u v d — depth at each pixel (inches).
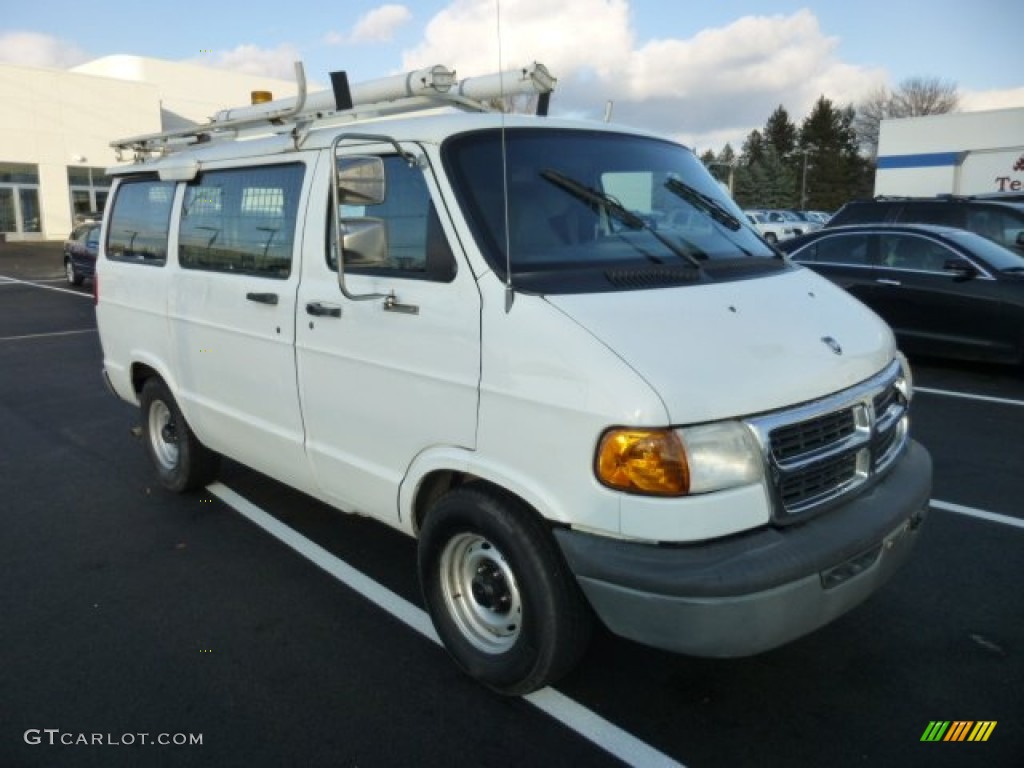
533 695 130.3
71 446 268.7
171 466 220.1
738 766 114.1
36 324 562.6
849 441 117.5
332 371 146.5
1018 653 138.9
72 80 1451.8
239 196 171.3
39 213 1451.8
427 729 123.0
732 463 104.5
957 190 954.7
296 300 152.7
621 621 106.5
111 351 226.8
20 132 1407.5
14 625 154.6
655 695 129.8
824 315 131.9
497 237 123.4
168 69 1659.7
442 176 127.6
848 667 135.7
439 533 129.0
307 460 158.2
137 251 211.9
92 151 1489.9
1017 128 896.9
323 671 138.2
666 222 144.5
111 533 196.4
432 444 129.2
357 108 160.7
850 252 389.1
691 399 103.1
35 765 116.3
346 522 200.8
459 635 133.0
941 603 155.1
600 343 107.8
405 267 132.6
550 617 116.0
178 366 196.1
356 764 115.8
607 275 123.5
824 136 3376.0
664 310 116.6
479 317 119.4
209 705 129.4
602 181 141.3
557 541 111.3
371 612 157.8
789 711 125.2
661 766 114.4
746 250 149.3
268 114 176.4
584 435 106.6
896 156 1005.8
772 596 102.4
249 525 199.5
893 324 371.2
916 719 122.6
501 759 116.3
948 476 223.0
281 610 158.7
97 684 135.4
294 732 122.7
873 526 113.5
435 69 151.7
